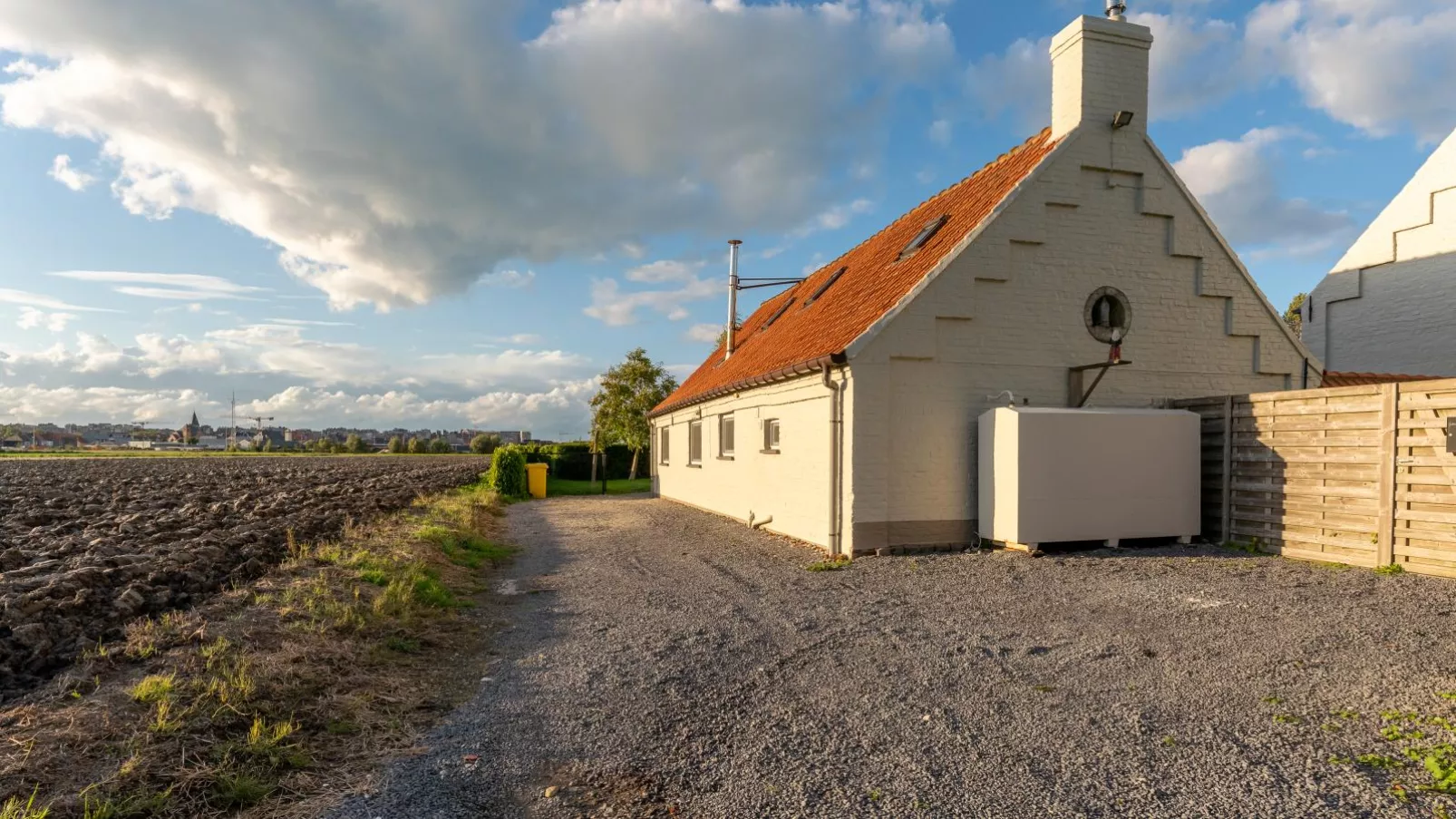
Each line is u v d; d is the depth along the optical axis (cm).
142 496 1916
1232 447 983
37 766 339
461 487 2442
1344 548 824
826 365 1034
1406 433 761
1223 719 409
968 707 444
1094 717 421
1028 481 938
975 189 1283
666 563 1009
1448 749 358
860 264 1549
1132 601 679
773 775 367
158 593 696
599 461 3656
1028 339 1066
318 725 425
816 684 497
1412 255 1571
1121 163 1099
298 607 643
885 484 1009
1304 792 330
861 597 749
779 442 1270
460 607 764
